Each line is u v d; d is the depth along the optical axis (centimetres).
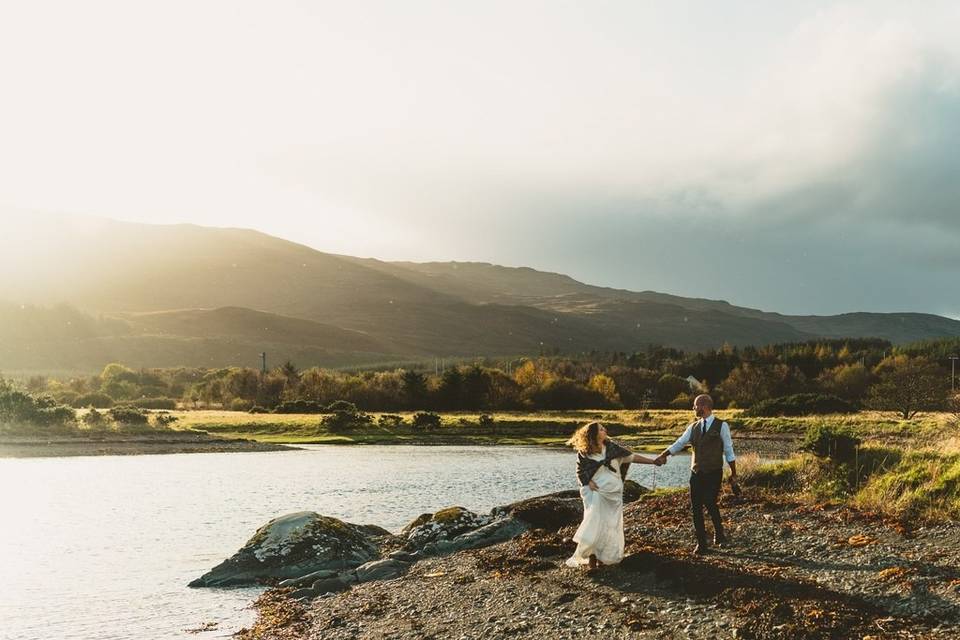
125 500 3095
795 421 7012
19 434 6612
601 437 1205
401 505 2911
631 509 1630
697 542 1205
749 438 6347
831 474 1698
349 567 1650
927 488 1399
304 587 1504
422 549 1692
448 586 1312
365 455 5847
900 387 7662
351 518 2570
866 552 1104
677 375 15012
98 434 6806
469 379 11044
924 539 1138
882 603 917
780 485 1752
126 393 12688
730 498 1574
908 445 1938
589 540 1173
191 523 2480
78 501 3070
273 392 11525
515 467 4781
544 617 1047
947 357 13625
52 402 7569
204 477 4097
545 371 12975
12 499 3136
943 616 856
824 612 894
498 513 1969
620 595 1083
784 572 1062
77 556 1923
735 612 947
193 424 7838
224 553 1966
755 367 13025
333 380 11212
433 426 8238
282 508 2834
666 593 1061
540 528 1736
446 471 4475
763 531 1295
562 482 3819
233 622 1288
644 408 12306
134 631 1244
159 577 1670
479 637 1012
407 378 11006
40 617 1338
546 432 8194
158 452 5984
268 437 7419
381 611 1224
